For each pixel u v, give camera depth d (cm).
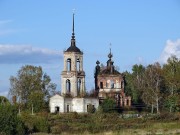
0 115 13712
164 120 17325
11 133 13712
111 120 17600
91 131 14838
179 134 13150
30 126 14750
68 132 14700
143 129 14938
